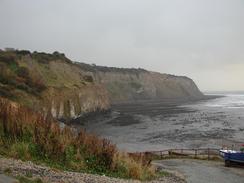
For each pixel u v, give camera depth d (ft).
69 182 38.93
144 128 231.30
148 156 111.45
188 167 98.27
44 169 42.98
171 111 383.86
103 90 404.36
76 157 55.26
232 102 607.78
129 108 448.65
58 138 56.29
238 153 100.42
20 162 43.93
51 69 313.94
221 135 192.44
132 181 53.57
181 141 173.47
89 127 238.89
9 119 55.67
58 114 256.11
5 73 224.53
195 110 396.16
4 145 51.03
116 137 189.47
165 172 83.35
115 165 59.26
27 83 240.53
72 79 334.03
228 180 82.53
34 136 54.24
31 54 317.63
